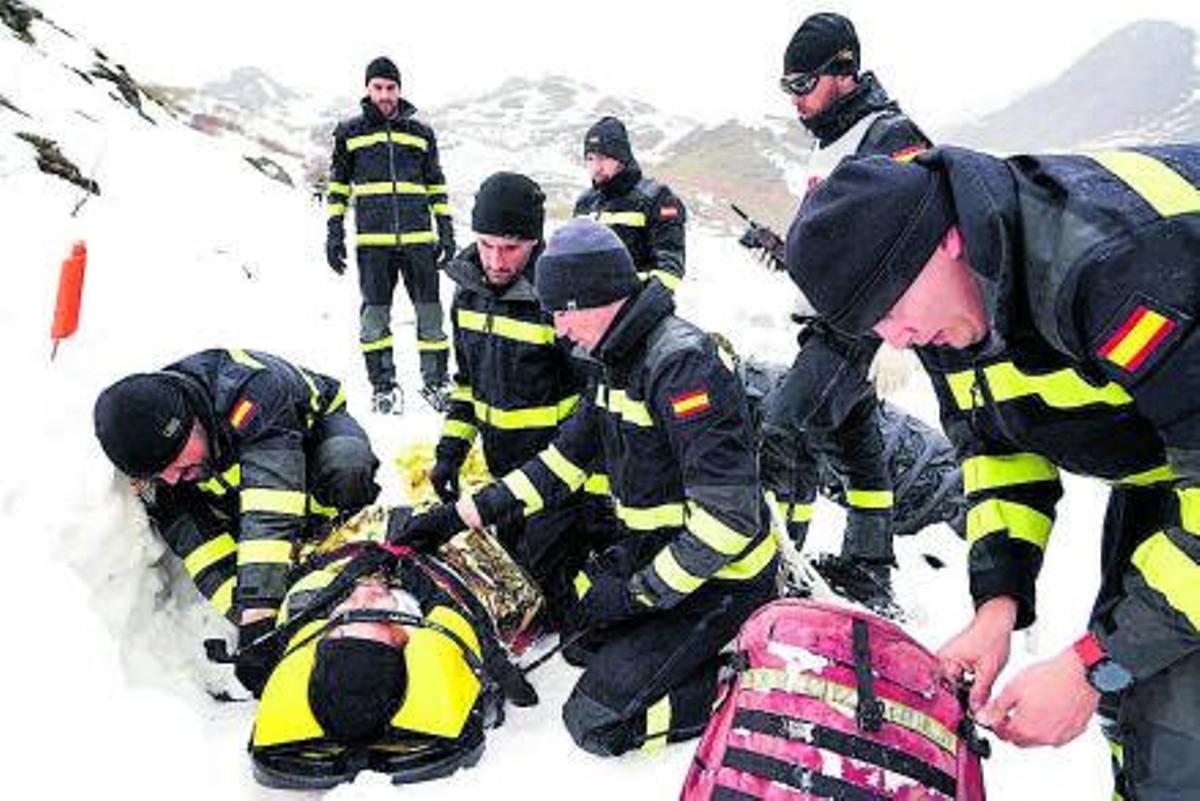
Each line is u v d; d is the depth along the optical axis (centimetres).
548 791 276
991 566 208
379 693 268
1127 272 142
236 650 317
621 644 298
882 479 375
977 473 212
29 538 285
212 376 325
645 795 276
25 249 409
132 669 306
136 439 292
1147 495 184
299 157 1856
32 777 235
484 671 302
